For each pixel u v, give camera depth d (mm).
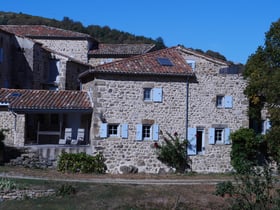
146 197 21297
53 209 19688
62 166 26359
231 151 28938
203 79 28750
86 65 41406
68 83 40312
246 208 11445
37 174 24547
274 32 29766
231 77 29188
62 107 27750
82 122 29594
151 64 28609
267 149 28734
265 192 12000
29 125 30391
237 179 13008
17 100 28188
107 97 27453
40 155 26922
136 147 27703
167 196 21516
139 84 27859
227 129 29031
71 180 23359
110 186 22438
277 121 27891
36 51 38438
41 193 21109
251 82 28953
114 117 27500
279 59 29578
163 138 28078
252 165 12086
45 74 39594
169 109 28203
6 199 20766
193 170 28438
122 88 27625
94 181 23516
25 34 43031
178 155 27969
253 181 11648
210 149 28766
